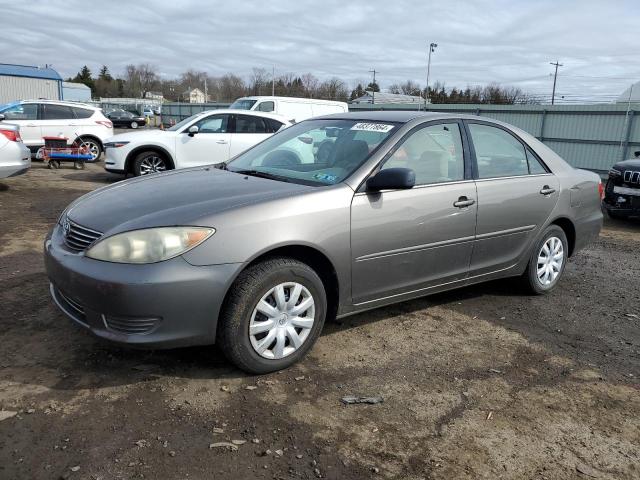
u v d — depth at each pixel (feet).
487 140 14.88
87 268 9.75
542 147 16.44
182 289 9.61
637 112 60.54
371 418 9.68
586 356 12.75
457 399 10.50
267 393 10.27
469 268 14.26
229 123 38.93
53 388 10.02
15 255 18.45
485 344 13.10
